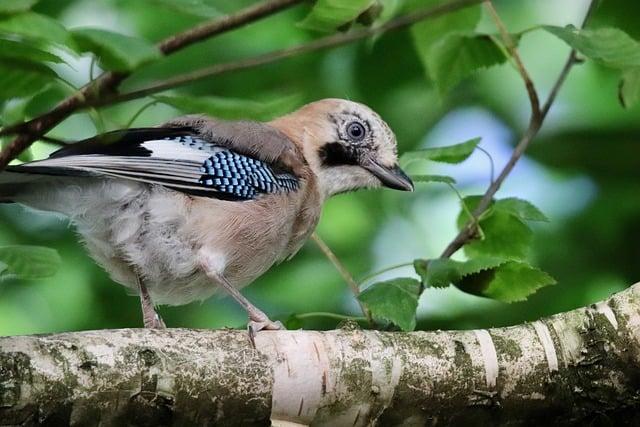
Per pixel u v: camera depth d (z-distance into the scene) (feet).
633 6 44.32
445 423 22.49
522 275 27.53
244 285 32.19
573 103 48.24
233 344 21.50
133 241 29.14
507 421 22.68
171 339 21.07
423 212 47.44
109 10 42.42
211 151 30.40
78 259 42.86
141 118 43.47
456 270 26.66
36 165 26.63
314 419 21.95
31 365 19.60
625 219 44.75
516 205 29.66
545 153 47.34
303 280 43.86
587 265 43.73
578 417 22.88
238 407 21.22
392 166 35.83
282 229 31.96
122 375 20.21
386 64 44.34
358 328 22.63
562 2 48.08
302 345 21.91
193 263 29.78
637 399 22.77
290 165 32.30
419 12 22.15
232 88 44.16
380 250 46.44
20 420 19.42
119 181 28.66
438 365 22.31
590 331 23.03
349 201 46.98
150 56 17.20
